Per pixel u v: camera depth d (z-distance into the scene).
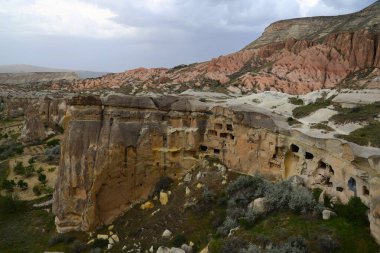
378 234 24.45
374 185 25.53
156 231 34.88
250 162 37.81
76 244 36.19
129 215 39.44
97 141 39.62
